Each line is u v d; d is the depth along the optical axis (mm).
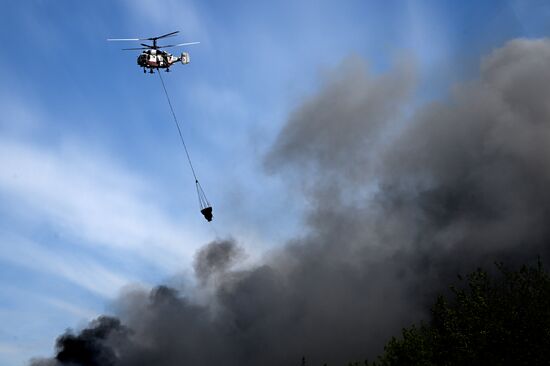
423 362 39094
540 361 35750
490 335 37750
